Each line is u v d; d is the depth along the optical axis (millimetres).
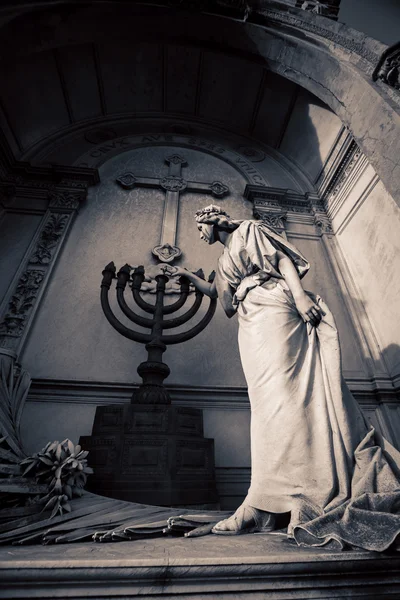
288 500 1051
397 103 2471
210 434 2307
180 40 3855
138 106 4730
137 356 2621
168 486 1557
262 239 1611
